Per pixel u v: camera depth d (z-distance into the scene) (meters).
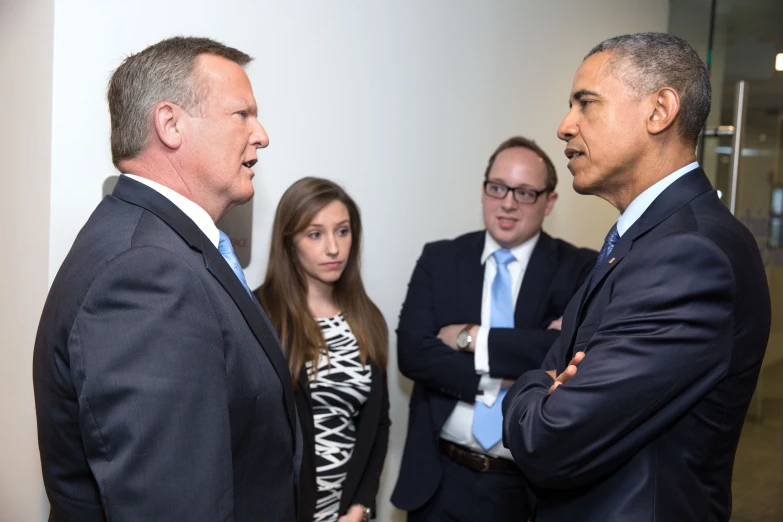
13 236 1.80
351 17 2.15
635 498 0.99
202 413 0.87
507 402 1.19
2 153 1.87
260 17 1.94
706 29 3.02
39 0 1.63
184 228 1.00
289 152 2.04
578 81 1.18
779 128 2.76
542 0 2.69
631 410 0.97
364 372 1.90
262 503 1.06
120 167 1.08
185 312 0.89
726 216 1.08
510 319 1.99
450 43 2.43
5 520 1.90
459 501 1.93
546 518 1.11
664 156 1.12
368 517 1.86
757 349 1.04
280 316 1.81
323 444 1.80
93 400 0.82
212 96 1.06
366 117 2.23
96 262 0.90
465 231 2.56
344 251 1.88
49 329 0.93
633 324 0.99
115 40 1.67
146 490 0.81
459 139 2.50
